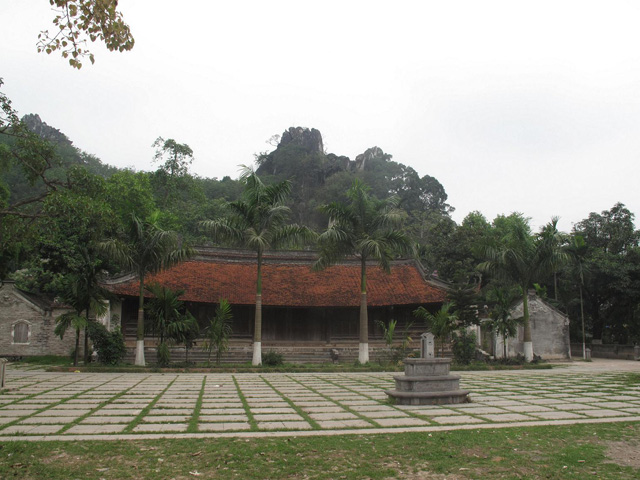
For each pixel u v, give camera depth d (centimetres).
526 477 700
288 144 11381
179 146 5669
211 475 692
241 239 2586
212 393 1545
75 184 2259
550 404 1341
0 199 2755
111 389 1627
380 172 10312
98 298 2466
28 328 3109
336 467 732
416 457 786
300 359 3150
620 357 4125
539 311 3712
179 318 2503
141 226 2505
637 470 734
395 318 3447
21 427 986
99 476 683
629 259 4341
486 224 5416
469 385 1828
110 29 969
